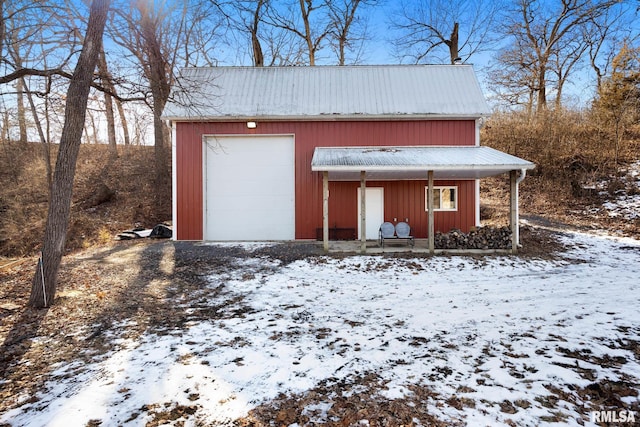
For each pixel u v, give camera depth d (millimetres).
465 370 3539
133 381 3422
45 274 5578
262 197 12281
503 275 7582
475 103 12125
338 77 13406
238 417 2846
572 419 2744
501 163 9289
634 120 18953
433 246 9625
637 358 3719
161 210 16016
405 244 11039
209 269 8102
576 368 3525
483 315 5148
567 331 4457
